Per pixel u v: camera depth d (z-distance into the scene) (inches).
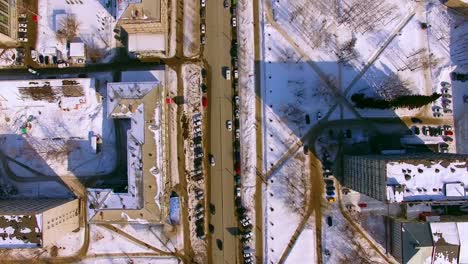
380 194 2336.4
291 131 3002.0
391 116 3009.4
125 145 3029.0
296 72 3024.1
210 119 3021.7
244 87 3014.3
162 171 2733.8
